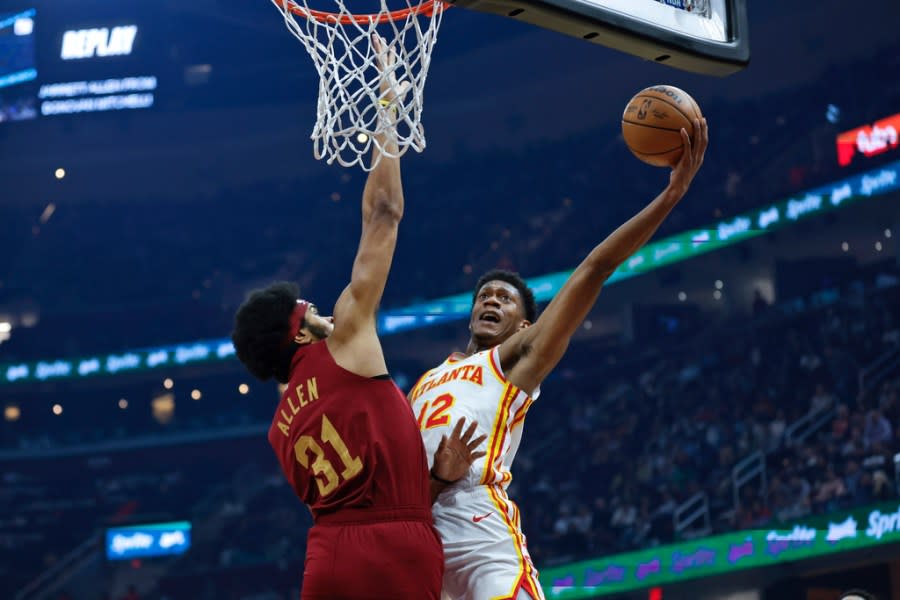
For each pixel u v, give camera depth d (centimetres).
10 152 2395
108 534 1922
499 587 307
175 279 2322
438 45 2248
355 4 1786
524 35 2184
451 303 2109
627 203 2023
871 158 1680
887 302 1633
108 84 2373
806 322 1722
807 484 1398
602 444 1817
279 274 2284
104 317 2305
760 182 1828
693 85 1998
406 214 2208
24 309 2316
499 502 320
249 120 2395
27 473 2217
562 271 2036
